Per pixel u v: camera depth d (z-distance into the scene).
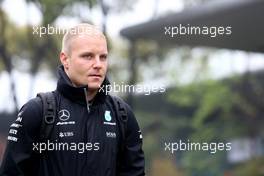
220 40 17.64
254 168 30.14
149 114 45.62
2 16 23.50
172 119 45.72
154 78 34.53
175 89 38.19
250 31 17.33
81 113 5.90
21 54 26.94
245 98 34.44
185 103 38.69
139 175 6.18
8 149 5.92
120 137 6.06
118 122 6.05
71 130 5.85
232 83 34.59
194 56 36.47
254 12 16.06
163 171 43.84
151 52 33.28
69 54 6.03
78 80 5.99
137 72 31.62
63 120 5.86
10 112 31.62
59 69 6.03
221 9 15.94
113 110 6.06
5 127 32.84
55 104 5.88
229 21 16.75
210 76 35.88
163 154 44.88
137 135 6.20
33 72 26.97
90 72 5.96
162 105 45.06
